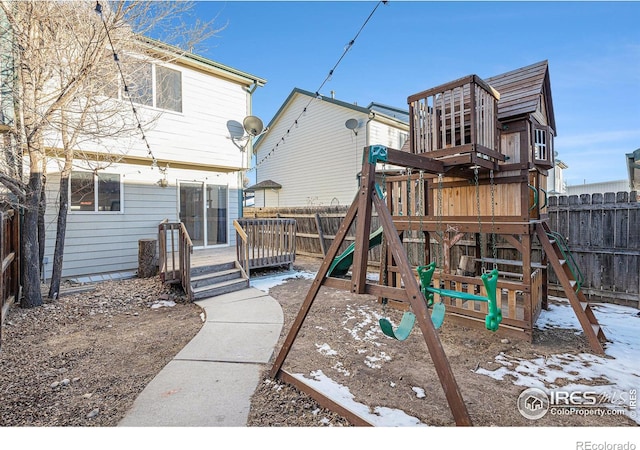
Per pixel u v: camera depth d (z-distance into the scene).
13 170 5.00
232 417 2.30
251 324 4.31
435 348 2.04
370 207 2.54
